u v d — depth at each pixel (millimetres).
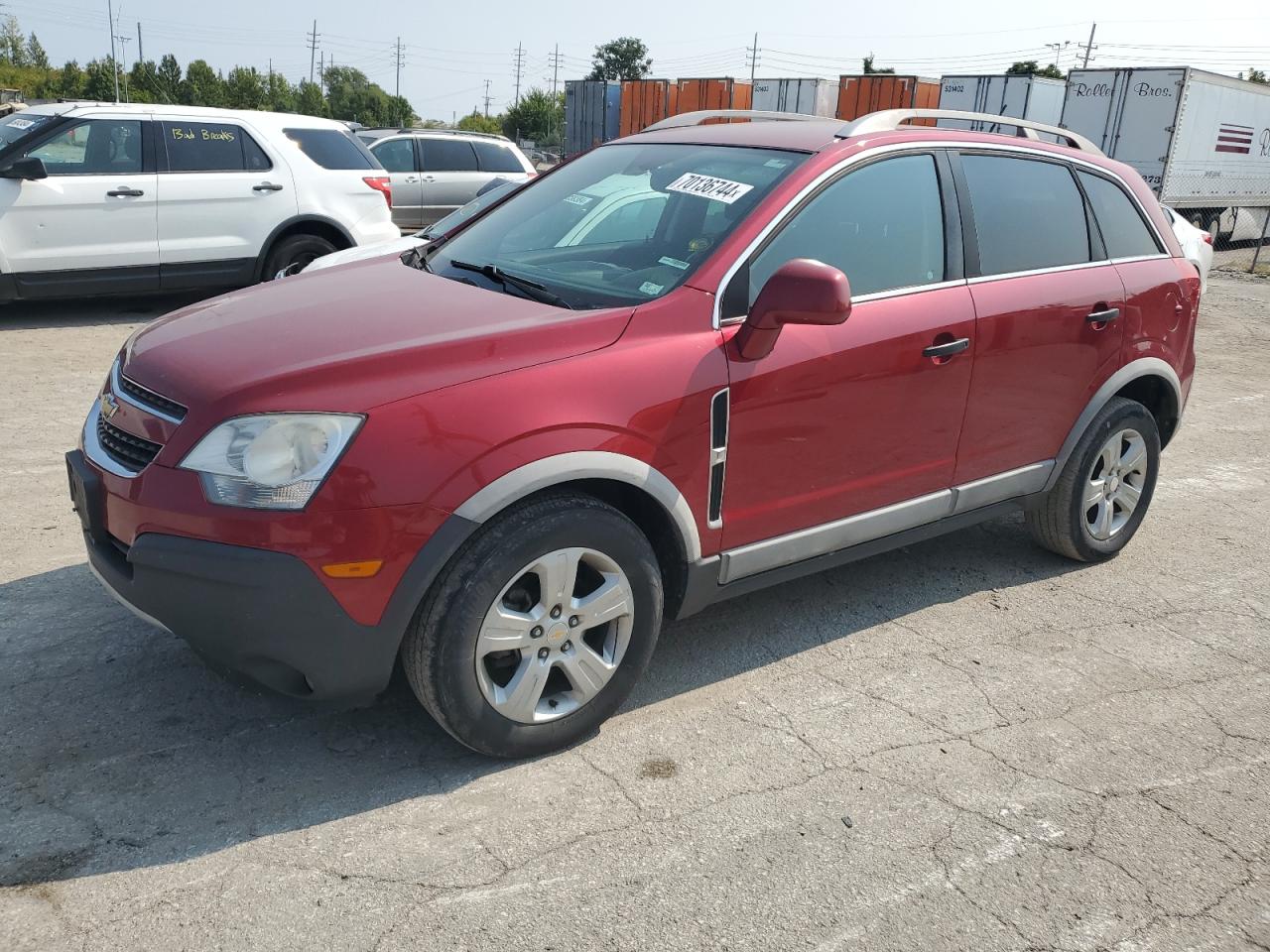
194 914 2369
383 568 2588
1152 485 4762
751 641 3854
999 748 3234
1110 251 4387
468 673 2764
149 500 2596
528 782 2924
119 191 8367
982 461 3961
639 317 3025
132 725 3078
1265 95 21938
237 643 2576
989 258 3869
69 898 2395
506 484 2686
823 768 3078
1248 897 2641
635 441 2912
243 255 9086
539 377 2783
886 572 4547
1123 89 20609
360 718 3186
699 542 3174
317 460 2527
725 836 2748
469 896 2475
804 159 3506
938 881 2633
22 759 2893
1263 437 7238
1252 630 4168
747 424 3166
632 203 3674
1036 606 4289
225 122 8977
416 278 3541
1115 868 2723
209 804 2754
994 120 4172
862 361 3396
